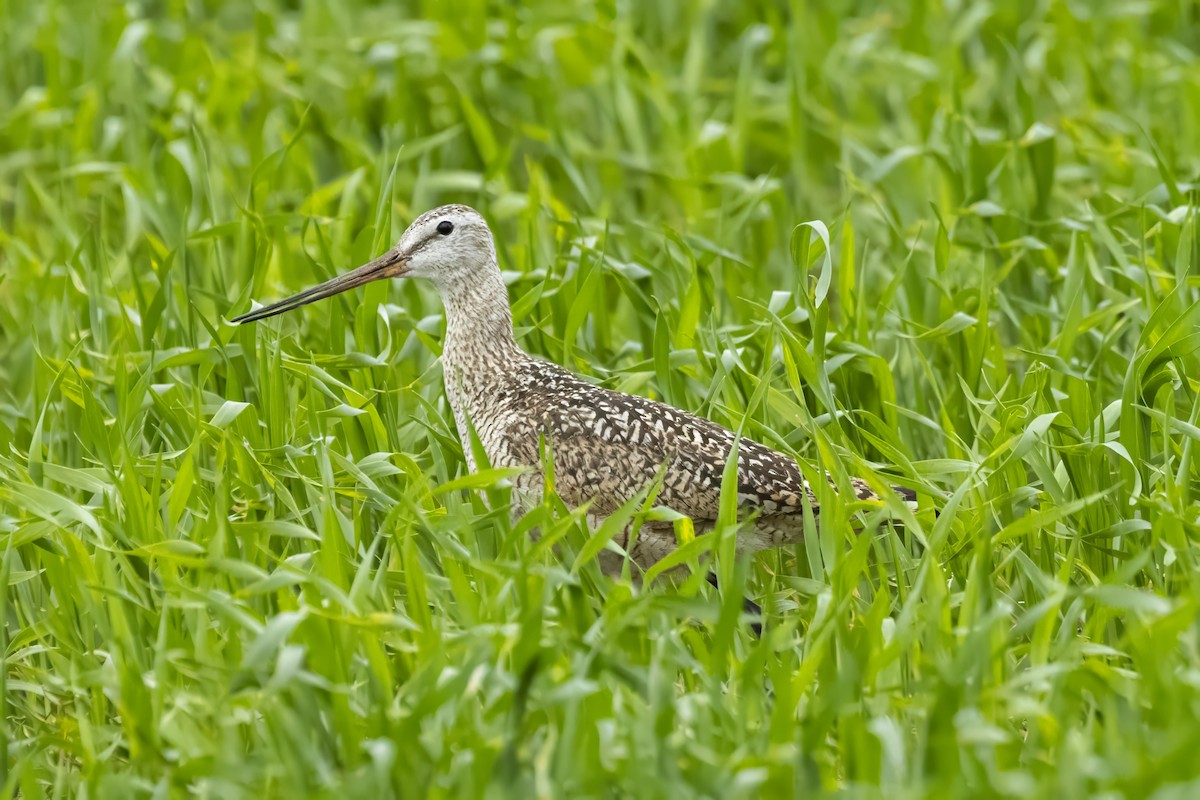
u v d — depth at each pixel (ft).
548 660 27.25
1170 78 61.82
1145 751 26.35
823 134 61.00
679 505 36.83
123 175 54.03
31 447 35.35
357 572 30.81
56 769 31.58
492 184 56.49
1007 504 36.09
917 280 46.06
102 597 32.27
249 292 42.32
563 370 39.73
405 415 41.22
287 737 27.86
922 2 67.21
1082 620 35.24
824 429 37.96
